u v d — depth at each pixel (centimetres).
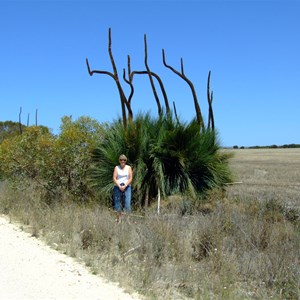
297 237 990
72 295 663
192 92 1436
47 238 1033
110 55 1459
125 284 718
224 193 1459
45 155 1567
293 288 718
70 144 1500
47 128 1745
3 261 838
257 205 1319
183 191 1367
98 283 725
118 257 872
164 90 1441
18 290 677
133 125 1413
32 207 1384
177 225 1035
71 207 1305
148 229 988
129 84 1446
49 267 807
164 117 1434
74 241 985
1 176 1842
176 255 882
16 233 1096
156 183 1362
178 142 1370
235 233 1009
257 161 6116
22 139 1661
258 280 765
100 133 1508
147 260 809
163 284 732
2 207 1474
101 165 1426
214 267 798
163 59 1442
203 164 1370
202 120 1442
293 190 2209
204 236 937
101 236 977
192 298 687
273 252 875
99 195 1401
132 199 1381
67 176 1533
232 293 686
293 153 9088
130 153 1391
